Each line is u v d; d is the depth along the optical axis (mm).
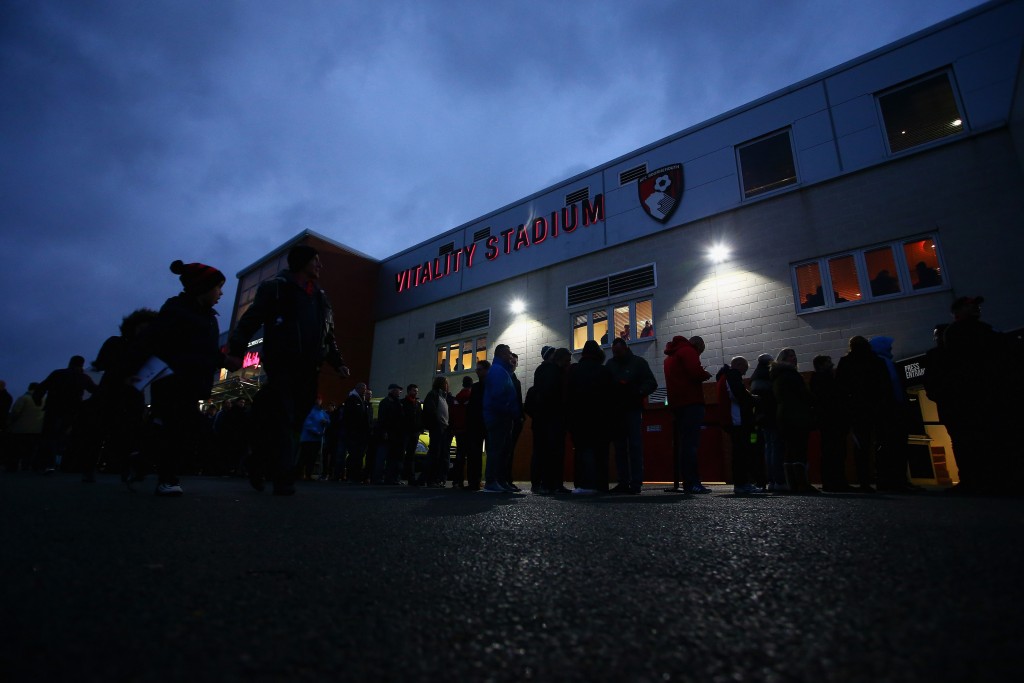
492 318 17500
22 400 8781
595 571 1378
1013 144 10148
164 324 3529
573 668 744
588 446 5488
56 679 660
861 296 11203
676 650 809
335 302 21031
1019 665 706
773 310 12133
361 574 1332
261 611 993
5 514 2232
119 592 1080
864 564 1380
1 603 969
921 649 775
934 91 11266
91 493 3592
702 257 13477
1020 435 4379
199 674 697
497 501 3891
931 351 4918
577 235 16047
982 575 1210
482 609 1036
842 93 12305
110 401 5164
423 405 9094
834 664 734
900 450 5484
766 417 6434
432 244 20438
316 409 10133
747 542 1797
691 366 5559
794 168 12617
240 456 10406
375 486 7289
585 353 5711
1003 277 9852
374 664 753
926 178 10953
